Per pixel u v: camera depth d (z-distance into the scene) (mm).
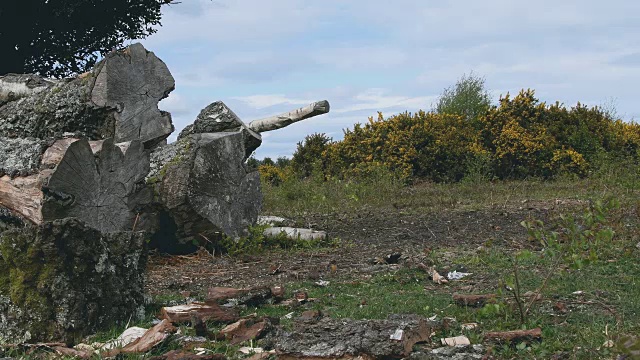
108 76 8938
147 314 5480
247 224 10039
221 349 4320
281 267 8203
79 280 4758
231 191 9719
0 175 7750
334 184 17578
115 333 4770
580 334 4395
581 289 6008
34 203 7523
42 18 17672
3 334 4605
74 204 7738
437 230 10688
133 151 8492
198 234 9352
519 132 20734
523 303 5422
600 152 18516
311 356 3965
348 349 3945
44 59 18750
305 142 22844
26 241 4641
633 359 3385
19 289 4605
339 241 10078
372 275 7332
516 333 4375
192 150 9227
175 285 7297
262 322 4641
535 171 20500
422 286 6656
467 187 17422
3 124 9102
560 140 20984
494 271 7129
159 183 9047
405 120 20688
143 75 9375
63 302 4641
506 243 9008
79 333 4676
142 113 9344
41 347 4574
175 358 3973
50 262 4656
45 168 7629
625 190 14148
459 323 4910
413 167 20109
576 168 20328
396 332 4035
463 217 12047
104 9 18375
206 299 5730
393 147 20094
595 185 15422
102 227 8094
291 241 9930
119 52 9141
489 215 12094
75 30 18594
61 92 8992
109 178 8172
